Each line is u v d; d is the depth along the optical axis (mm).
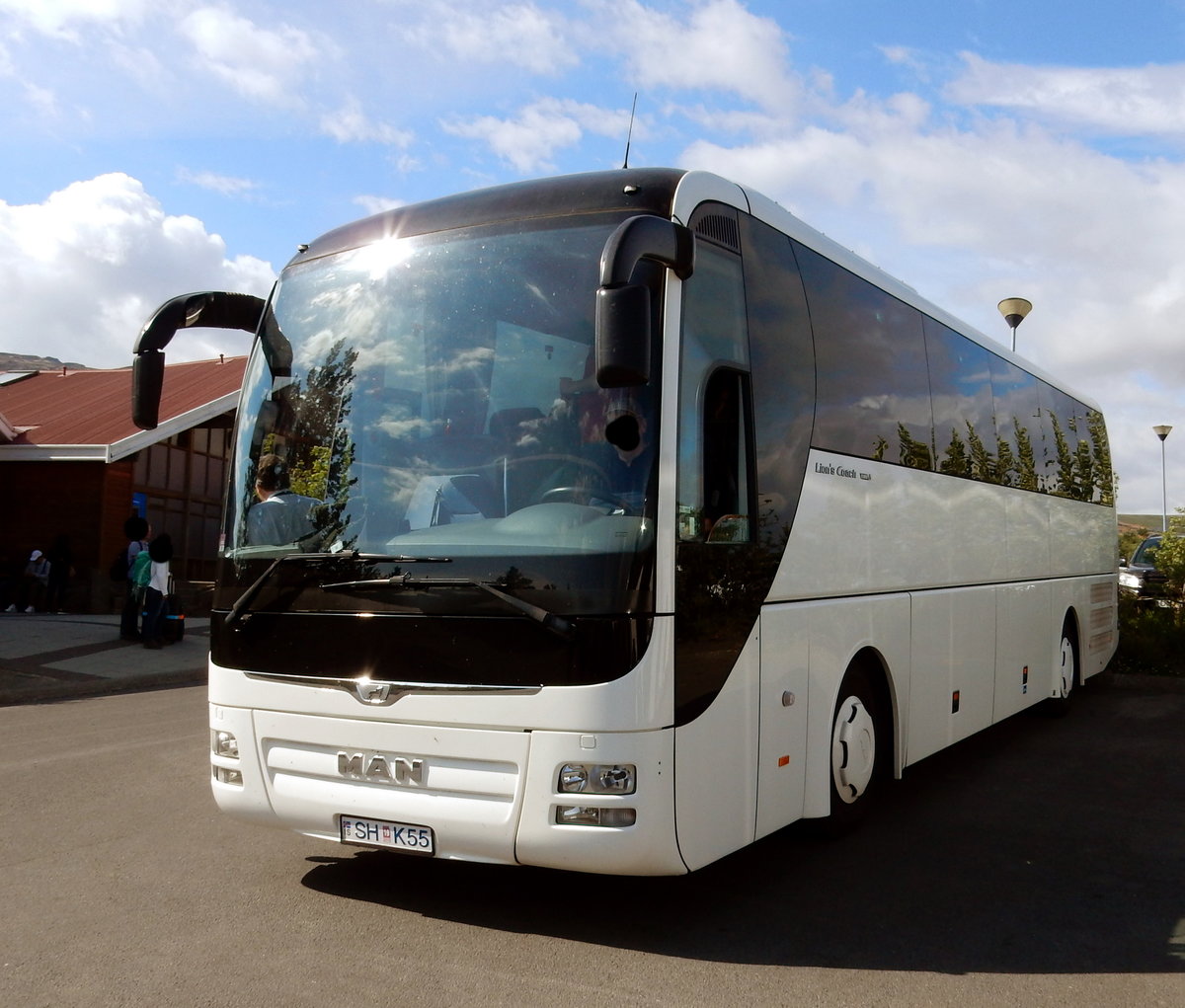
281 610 4996
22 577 24766
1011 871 5953
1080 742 10039
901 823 7020
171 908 5137
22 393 31781
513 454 4715
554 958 4570
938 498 7871
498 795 4473
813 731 5785
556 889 5535
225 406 26281
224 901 5250
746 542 5184
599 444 4582
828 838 6492
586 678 4344
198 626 22406
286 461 5258
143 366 5730
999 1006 4160
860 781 6578
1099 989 4340
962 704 8211
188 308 5855
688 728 4594
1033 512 10305
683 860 4539
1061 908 5324
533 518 4559
